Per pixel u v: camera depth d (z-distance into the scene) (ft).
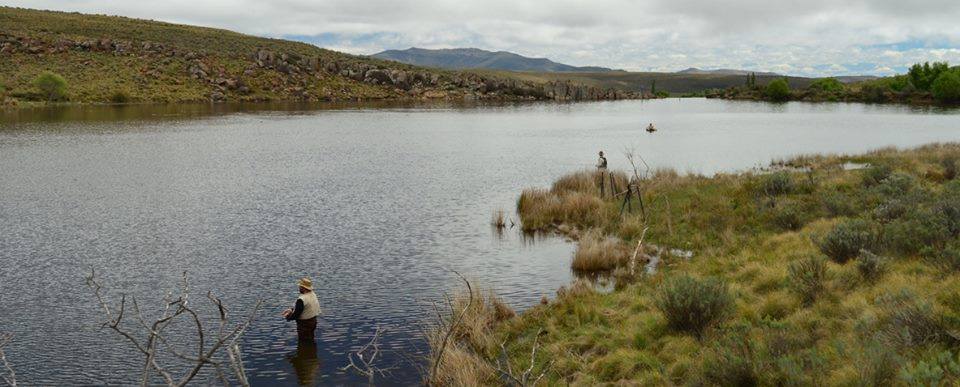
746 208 74.95
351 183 112.68
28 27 479.00
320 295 51.78
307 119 282.97
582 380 33.35
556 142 193.57
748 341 31.27
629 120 302.86
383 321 45.83
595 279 55.67
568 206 82.23
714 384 28.68
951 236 45.34
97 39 451.94
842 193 76.95
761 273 45.78
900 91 488.44
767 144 181.78
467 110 385.29
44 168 125.29
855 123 263.29
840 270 42.09
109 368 37.99
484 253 65.41
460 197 99.25
